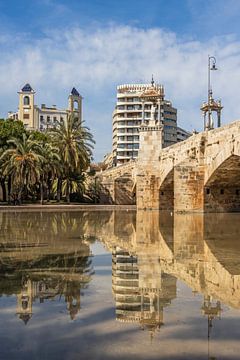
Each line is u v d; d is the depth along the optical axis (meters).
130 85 155.50
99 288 9.20
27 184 68.62
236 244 17.44
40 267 11.91
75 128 74.00
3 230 24.20
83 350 5.51
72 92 193.38
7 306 7.65
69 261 13.01
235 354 5.41
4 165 68.19
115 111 159.38
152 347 5.62
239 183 42.94
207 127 58.00
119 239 19.52
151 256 14.01
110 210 54.44
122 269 11.52
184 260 13.12
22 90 183.75
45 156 70.12
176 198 42.84
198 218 35.84
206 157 41.88
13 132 74.94
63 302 7.97
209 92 57.97
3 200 78.81
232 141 35.12
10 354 5.37
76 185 76.44
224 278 10.30
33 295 8.55
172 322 6.72
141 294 8.64
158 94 57.44
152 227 26.69
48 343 5.76
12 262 12.81
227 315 7.12
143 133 55.16
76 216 40.25
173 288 9.20
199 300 8.14
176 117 161.75
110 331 6.27
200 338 5.98
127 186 78.69
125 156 151.50
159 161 54.91
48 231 23.62
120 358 5.26
